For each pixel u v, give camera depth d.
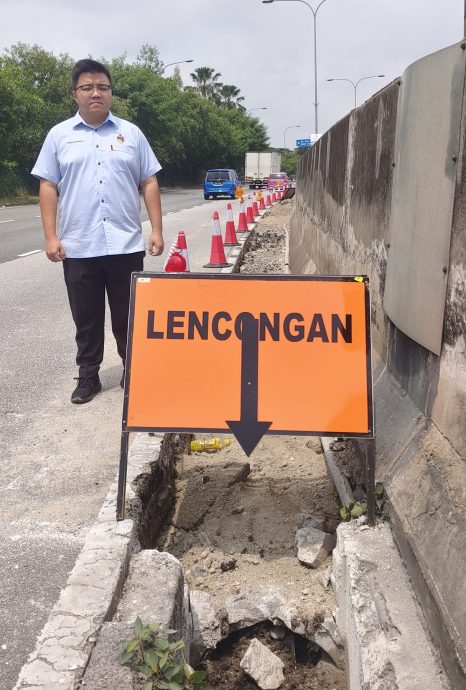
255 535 3.42
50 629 2.28
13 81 34.38
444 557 2.21
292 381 3.12
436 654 2.13
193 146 66.62
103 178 4.50
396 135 3.54
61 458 3.97
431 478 2.57
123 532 2.87
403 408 3.25
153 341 3.19
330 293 3.23
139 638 2.18
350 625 2.50
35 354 6.15
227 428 3.08
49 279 10.14
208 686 2.22
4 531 3.21
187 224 19.70
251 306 3.22
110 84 4.49
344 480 3.61
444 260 2.60
